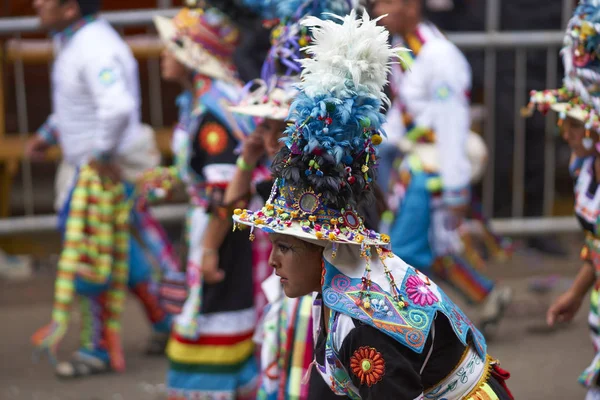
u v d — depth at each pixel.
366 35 3.36
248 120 5.61
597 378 4.68
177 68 6.09
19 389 7.28
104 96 6.96
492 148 10.19
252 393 5.93
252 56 8.38
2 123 10.37
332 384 3.55
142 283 7.79
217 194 5.49
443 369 3.42
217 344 5.79
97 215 7.27
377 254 3.47
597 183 4.71
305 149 3.33
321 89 3.32
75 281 7.34
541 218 10.45
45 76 11.04
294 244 3.47
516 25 10.13
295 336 4.68
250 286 5.84
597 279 4.79
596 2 4.38
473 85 10.59
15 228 9.83
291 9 4.76
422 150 7.27
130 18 9.17
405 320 3.29
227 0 5.91
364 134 3.39
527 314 8.70
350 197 3.37
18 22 9.23
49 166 13.30
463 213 7.17
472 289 7.73
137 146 7.37
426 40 7.11
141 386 7.34
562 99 4.68
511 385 7.07
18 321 8.99
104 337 7.62
